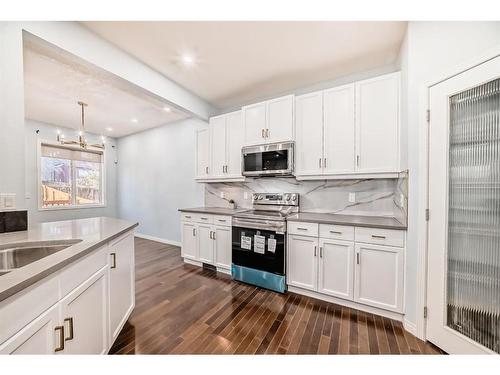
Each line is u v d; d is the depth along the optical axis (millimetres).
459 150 1444
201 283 2621
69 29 1683
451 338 1438
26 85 2752
